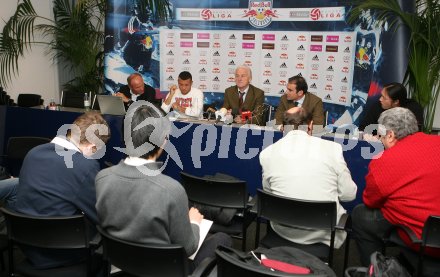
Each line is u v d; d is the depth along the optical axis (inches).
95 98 159.5
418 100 171.2
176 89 179.3
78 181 69.3
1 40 223.5
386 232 82.0
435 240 70.1
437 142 77.9
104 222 60.4
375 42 176.9
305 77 206.4
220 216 91.5
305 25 201.3
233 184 86.2
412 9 167.2
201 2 221.6
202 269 61.0
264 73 216.7
